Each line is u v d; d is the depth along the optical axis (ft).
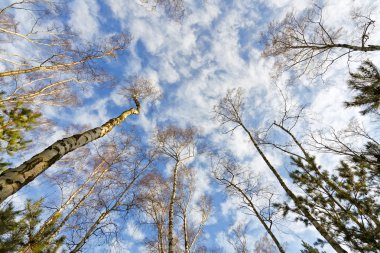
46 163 10.42
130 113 31.83
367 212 17.31
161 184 39.32
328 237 18.25
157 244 35.45
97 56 32.76
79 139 13.78
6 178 8.38
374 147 19.34
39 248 17.38
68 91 35.70
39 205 19.04
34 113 18.51
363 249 15.40
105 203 30.81
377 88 19.26
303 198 21.26
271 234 24.13
